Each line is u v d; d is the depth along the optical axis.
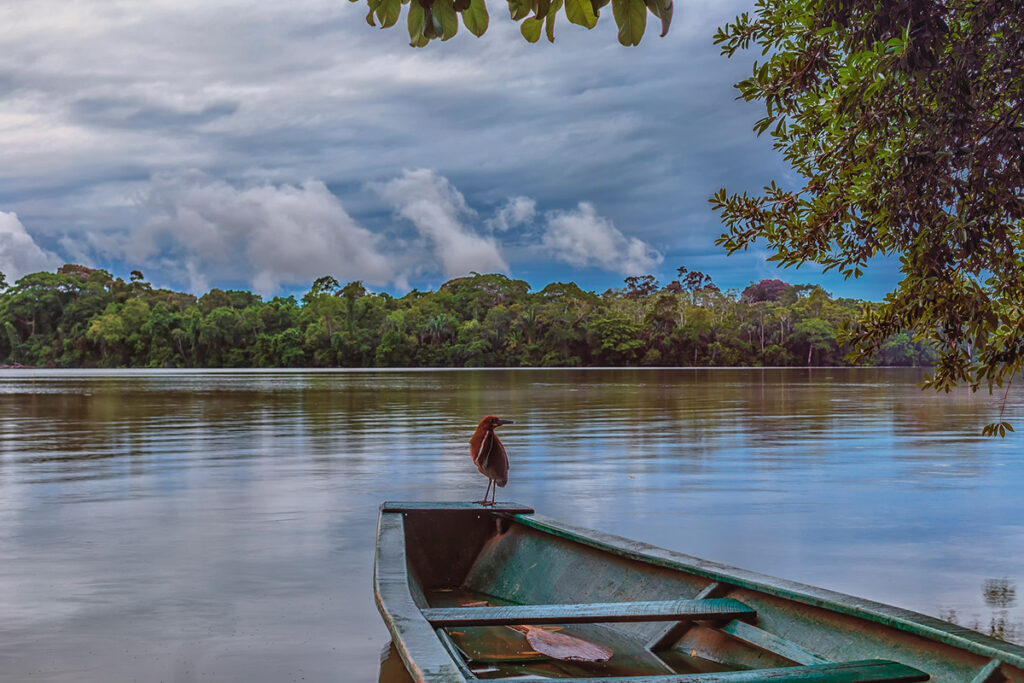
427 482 10.56
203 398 32.88
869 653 3.20
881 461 12.69
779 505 8.95
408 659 2.83
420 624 3.22
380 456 13.32
